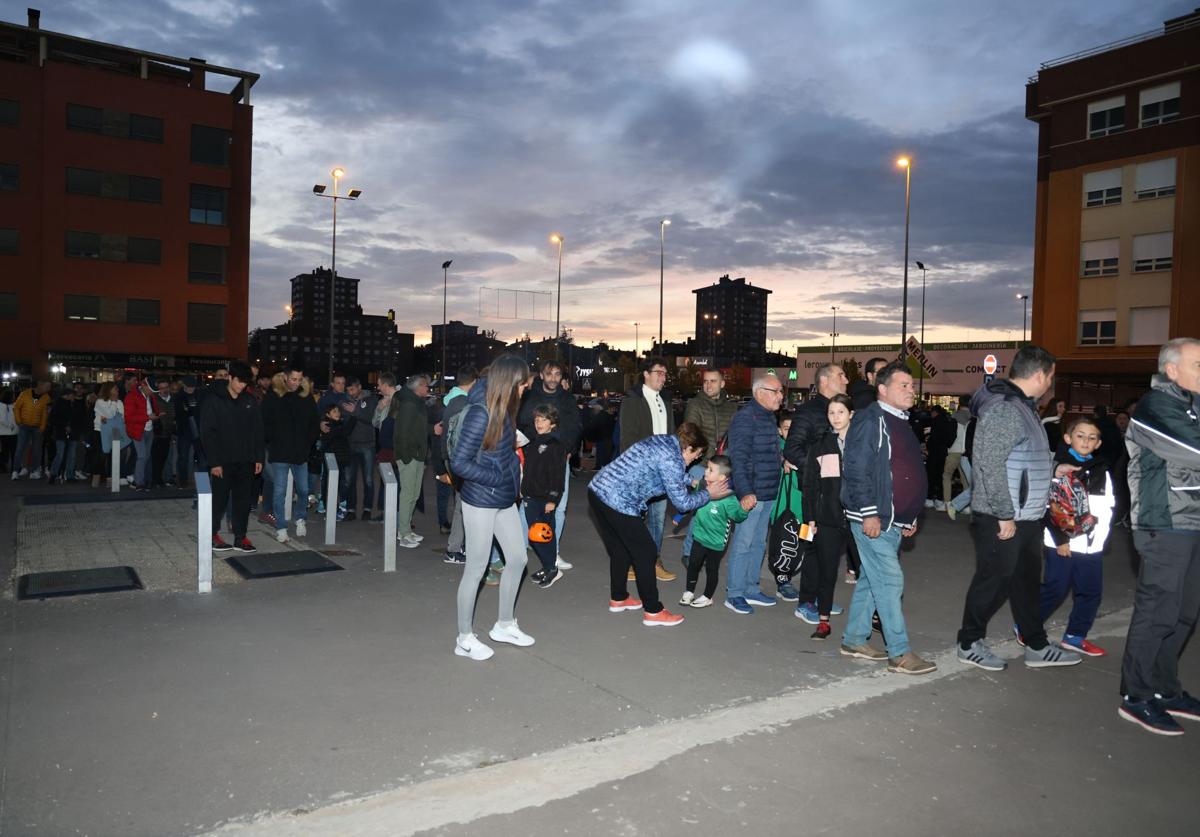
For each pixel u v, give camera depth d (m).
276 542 8.84
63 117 41.00
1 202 40.59
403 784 3.46
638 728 4.11
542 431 7.02
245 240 45.66
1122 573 8.55
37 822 3.08
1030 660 5.32
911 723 4.30
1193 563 4.39
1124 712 4.45
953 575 8.17
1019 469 4.96
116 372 42.84
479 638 5.57
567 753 3.80
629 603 6.43
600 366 83.19
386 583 7.06
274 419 8.84
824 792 3.50
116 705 4.21
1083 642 5.61
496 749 3.82
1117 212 33.12
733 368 86.12
